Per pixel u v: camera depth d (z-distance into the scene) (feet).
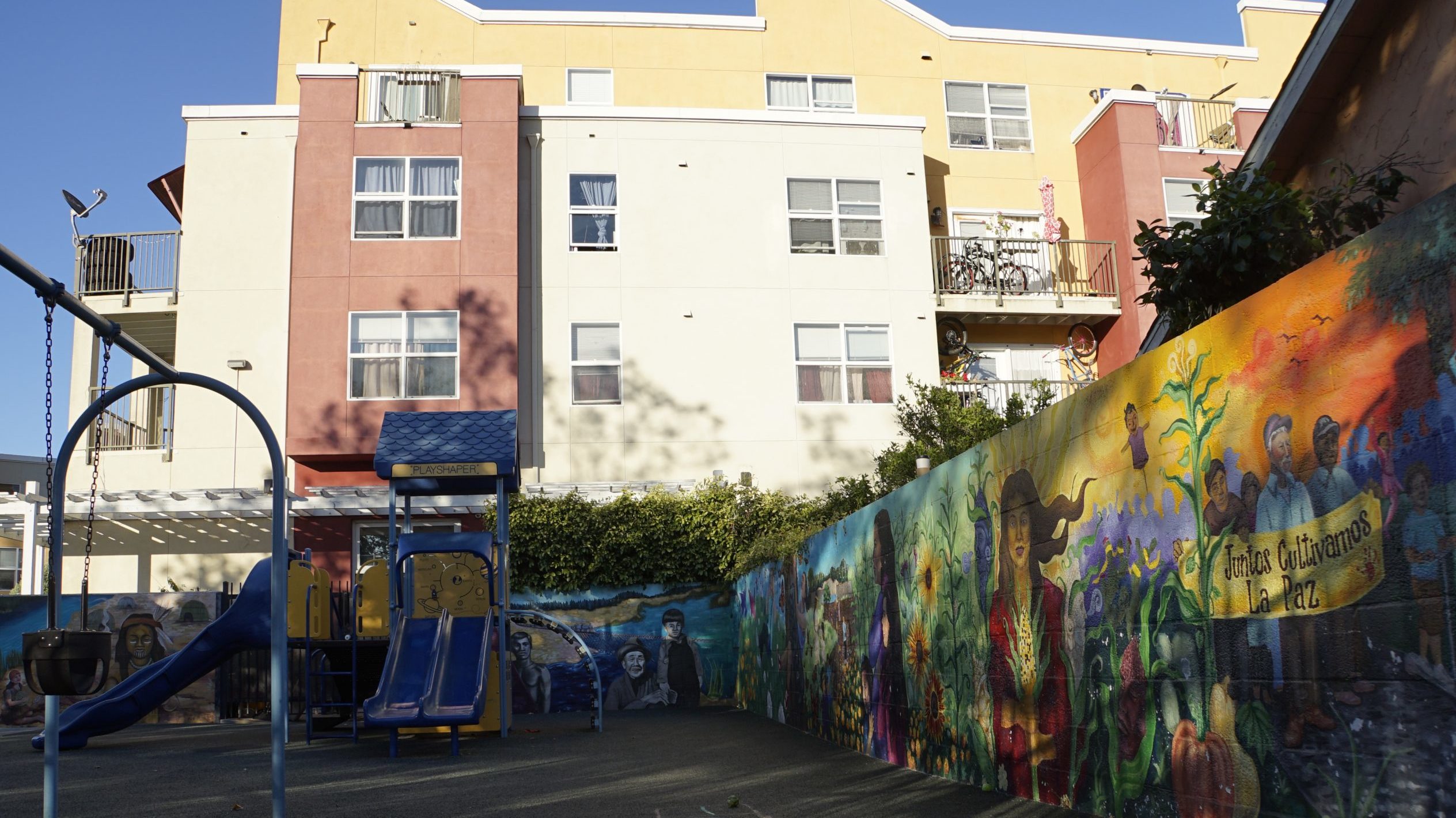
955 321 78.89
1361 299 13.64
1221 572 16.63
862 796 26.48
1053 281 79.92
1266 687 15.51
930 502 29.55
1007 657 24.79
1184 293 27.37
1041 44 87.81
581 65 83.46
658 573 63.31
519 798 27.71
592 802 26.89
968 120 85.81
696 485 68.08
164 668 45.01
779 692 49.34
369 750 41.14
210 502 64.95
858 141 77.41
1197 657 17.26
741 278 74.23
